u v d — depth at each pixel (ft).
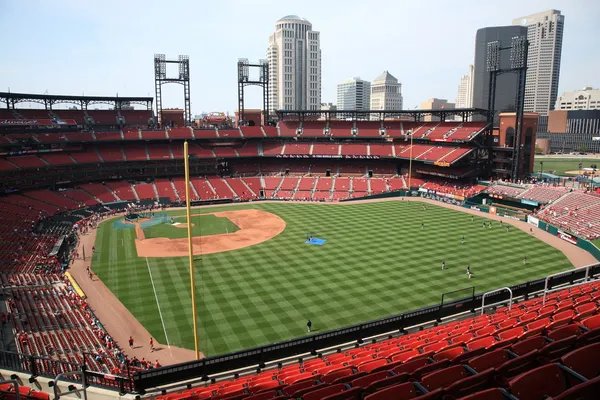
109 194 355.36
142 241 250.16
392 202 356.79
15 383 45.83
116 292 173.27
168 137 408.87
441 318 120.16
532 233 251.60
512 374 35.88
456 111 382.42
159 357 124.77
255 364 99.30
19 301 155.22
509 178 367.66
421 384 39.01
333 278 181.88
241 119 483.10
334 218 300.20
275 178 420.36
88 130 400.88
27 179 321.73
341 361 80.43
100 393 77.82
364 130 446.19
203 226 285.23
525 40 332.19
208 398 61.11
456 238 240.94
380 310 150.61
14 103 364.79
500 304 125.80
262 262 206.18
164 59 443.73
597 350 32.63
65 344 123.13
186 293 170.71
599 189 294.87
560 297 101.55
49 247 229.04
